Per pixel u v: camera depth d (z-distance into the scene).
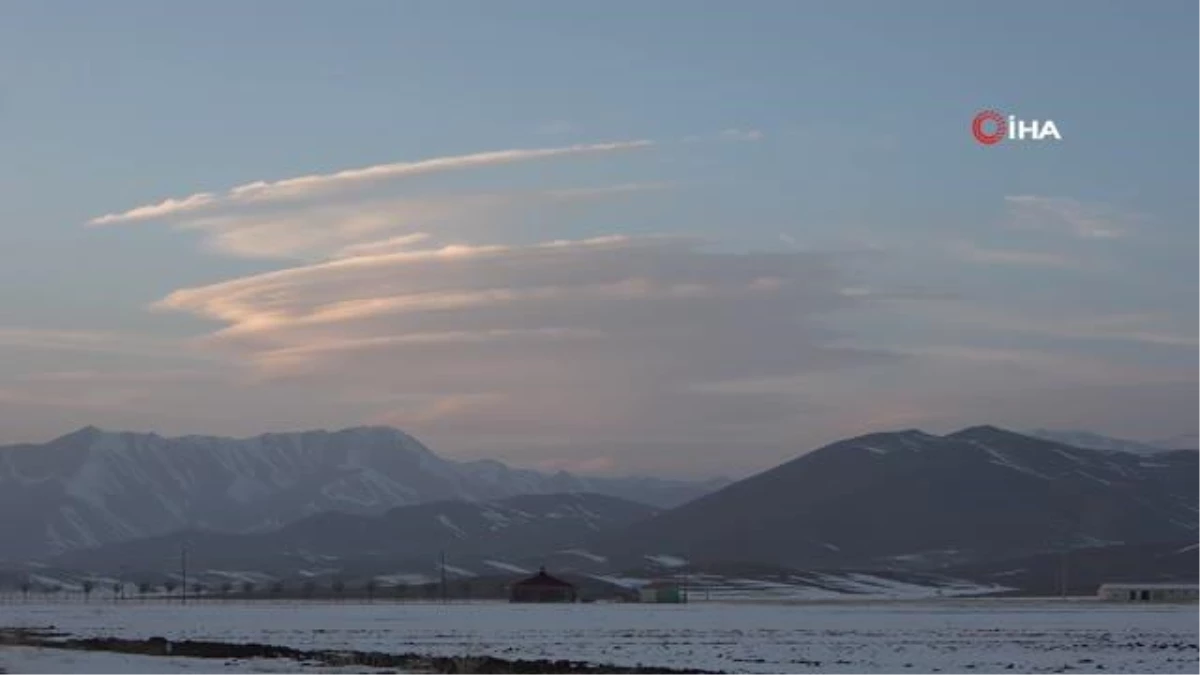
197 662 85.12
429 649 107.94
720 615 194.75
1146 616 182.62
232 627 152.00
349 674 74.38
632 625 156.00
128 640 116.12
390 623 163.12
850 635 131.25
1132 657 98.62
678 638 126.56
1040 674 83.62
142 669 78.81
